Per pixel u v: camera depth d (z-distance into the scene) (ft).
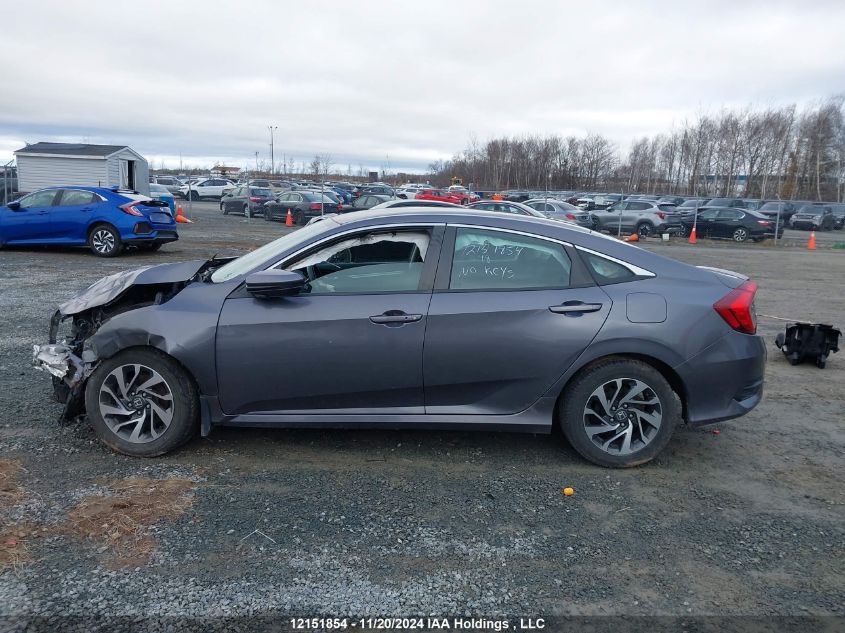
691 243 86.12
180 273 14.71
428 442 14.52
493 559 10.14
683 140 242.58
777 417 16.94
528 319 12.75
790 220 118.42
